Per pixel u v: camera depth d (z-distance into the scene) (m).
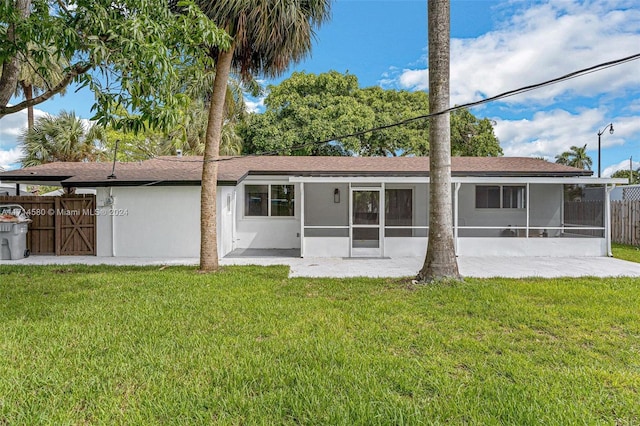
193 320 4.59
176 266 9.03
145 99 4.29
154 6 4.49
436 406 2.63
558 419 2.47
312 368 3.25
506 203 13.16
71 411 2.58
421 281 6.73
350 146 19.27
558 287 6.41
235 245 12.95
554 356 3.54
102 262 9.72
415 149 20.33
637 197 13.76
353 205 13.09
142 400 2.71
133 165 13.11
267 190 13.14
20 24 3.97
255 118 20.17
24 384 2.95
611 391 2.87
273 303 5.41
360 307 5.21
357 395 2.78
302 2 7.96
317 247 10.93
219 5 6.86
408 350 3.72
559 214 13.06
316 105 20.30
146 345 3.75
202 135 20.70
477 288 6.23
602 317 4.69
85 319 4.58
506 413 2.55
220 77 8.07
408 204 13.05
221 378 3.06
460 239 11.01
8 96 4.57
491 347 3.78
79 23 4.16
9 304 5.24
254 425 2.42
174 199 10.89
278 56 8.05
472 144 23.22
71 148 17.62
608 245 10.77
